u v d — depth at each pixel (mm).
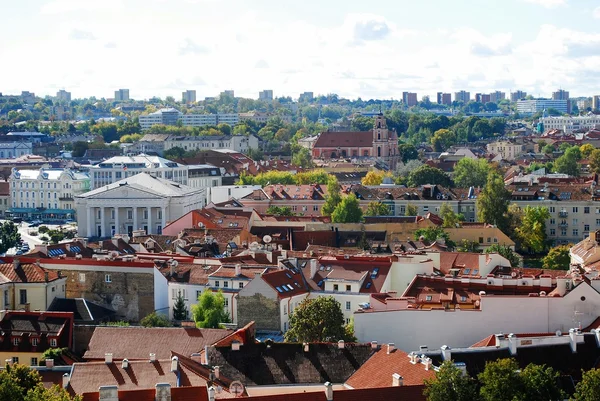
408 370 172125
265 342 192500
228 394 165500
